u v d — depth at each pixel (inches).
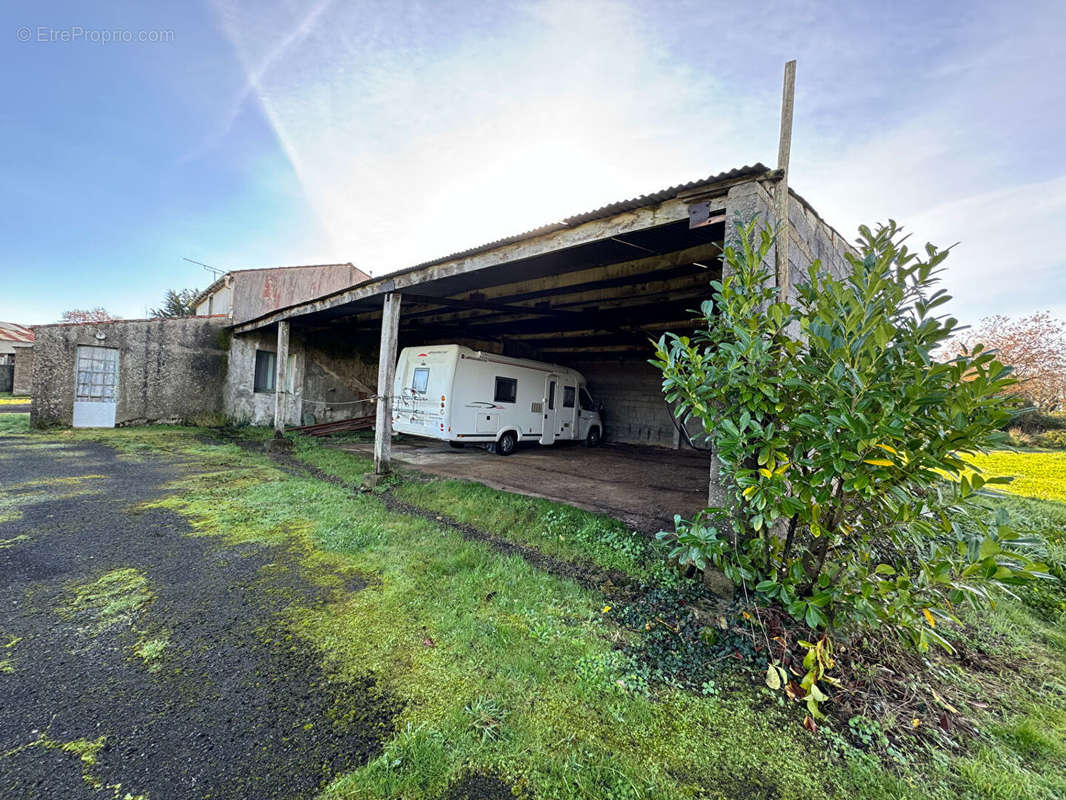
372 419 527.5
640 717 80.7
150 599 118.2
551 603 122.6
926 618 83.7
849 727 80.0
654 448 530.3
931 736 78.4
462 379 365.7
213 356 490.0
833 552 104.0
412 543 163.8
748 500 105.7
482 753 71.1
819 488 91.8
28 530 163.5
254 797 62.2
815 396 92.5
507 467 331.9
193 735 73.2
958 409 78.5
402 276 250.7
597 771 68.4
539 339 577.9
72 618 107.6
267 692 84.4
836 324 94.8
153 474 261.0
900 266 96.9
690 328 428.1
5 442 340.2
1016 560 77.3
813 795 65.9
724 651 101.1
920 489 94.0
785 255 134.0
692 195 135.6
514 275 258.4
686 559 107.3
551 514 196.2
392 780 65.4
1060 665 103.2
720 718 81.3
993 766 71.8
